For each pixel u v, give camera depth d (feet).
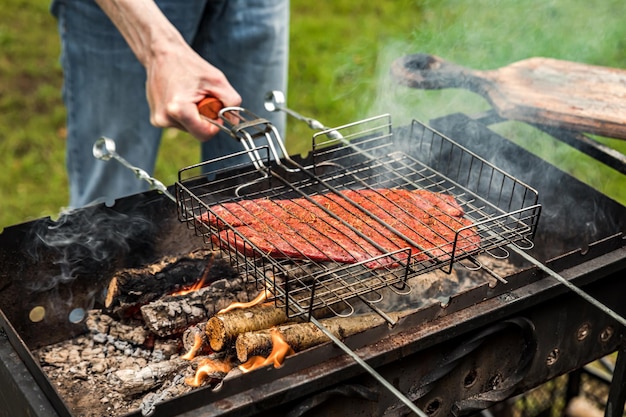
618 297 4.99
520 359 4.82
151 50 5.19
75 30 6.14
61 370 4.89
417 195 4.93
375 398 4.45
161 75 5.14
